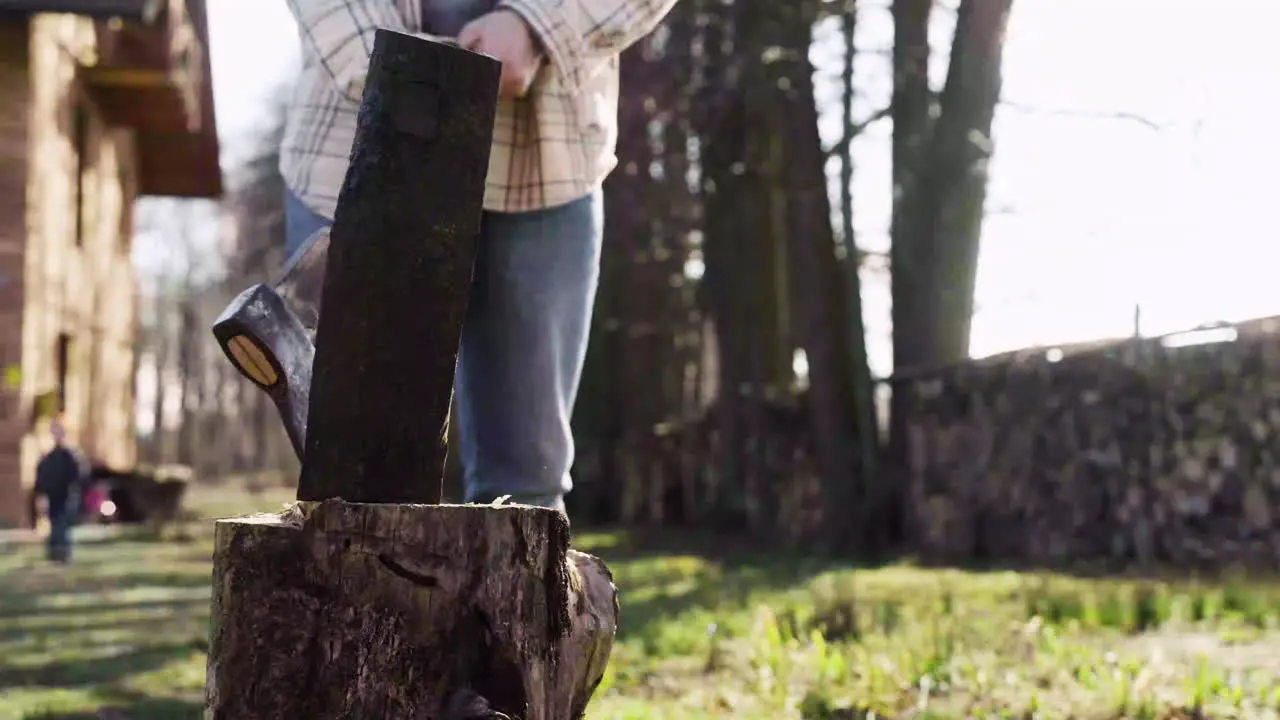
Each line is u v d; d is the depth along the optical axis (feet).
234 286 146.51
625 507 66.95
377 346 6.89
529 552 6.89
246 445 208.23
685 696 17.95
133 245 92.84
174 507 78.23
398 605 6.78
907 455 48.29
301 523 6.82
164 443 221.46
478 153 7.07
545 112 9.14
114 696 19.51
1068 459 41.88
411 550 6.78
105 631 27.30
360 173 6.91
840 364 47.65
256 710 6.73
